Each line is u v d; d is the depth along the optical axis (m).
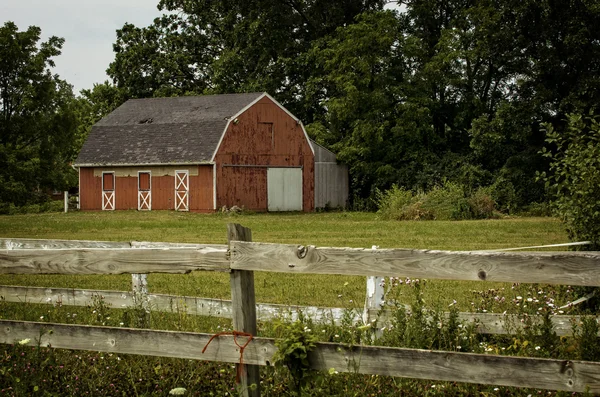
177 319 9.06
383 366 5.52
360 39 48.84
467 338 7.38
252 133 45.78
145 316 8.84
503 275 5.41
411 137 48.06
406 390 6.37
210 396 6.48
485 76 50.06
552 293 10.28
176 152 45.16
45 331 6.47
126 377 6.84
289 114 47.59
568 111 41.72
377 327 8.14
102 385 6.74
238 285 5.95
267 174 46.53
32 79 55.09
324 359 5.62
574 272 5.28
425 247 21.59
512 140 45.72
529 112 43.12
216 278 15.14
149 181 46.41
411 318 7.39
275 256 5.82
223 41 62.50
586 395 5.13
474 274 5.46
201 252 6.04
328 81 53.47
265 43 56.47
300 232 28.20
